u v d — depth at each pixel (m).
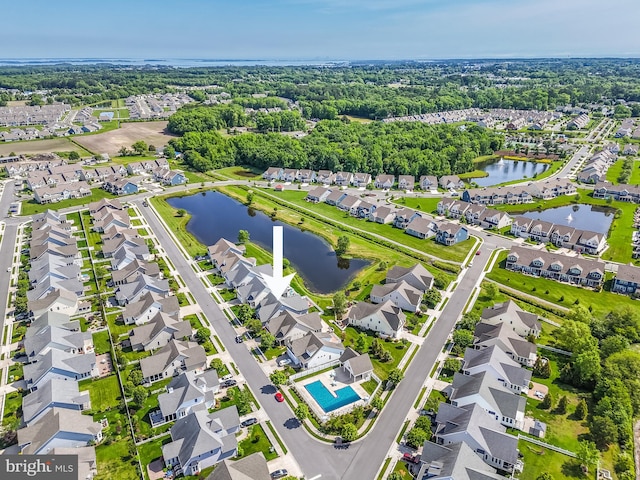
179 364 84.69
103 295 109.00
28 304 100.12
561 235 140.88
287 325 94.81
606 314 102.19
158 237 145.75
